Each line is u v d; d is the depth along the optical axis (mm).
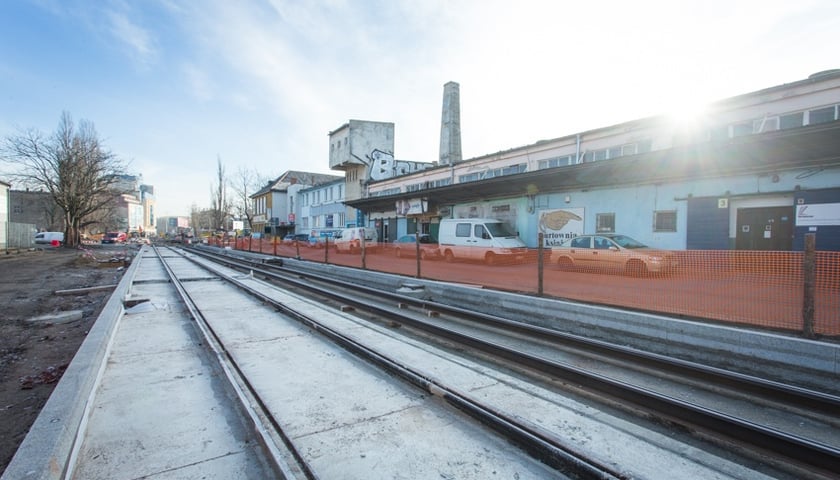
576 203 17859
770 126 13125
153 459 2973
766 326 5359
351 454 2998
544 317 7371
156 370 4938
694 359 5383
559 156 19281
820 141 10523
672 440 3359
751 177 12781
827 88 12070
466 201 23953
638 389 3961
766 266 5965
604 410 3963
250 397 3986
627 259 9938
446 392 3928
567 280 9484
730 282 6426
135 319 7930
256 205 70000
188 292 11406
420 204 25656
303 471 2752
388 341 6289
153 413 3740
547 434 3098
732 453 3215
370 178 38219
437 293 10047
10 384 4562
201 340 6336
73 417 3123
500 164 22484
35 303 9898
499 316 8273
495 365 5289
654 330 5809
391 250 18203
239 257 26875
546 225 19172
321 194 47906
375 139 39312
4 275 16469
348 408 3799
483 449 3109
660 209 15031
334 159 41562
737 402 4195
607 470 2689
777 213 12398
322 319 7852
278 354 5500
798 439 3020
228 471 2842
